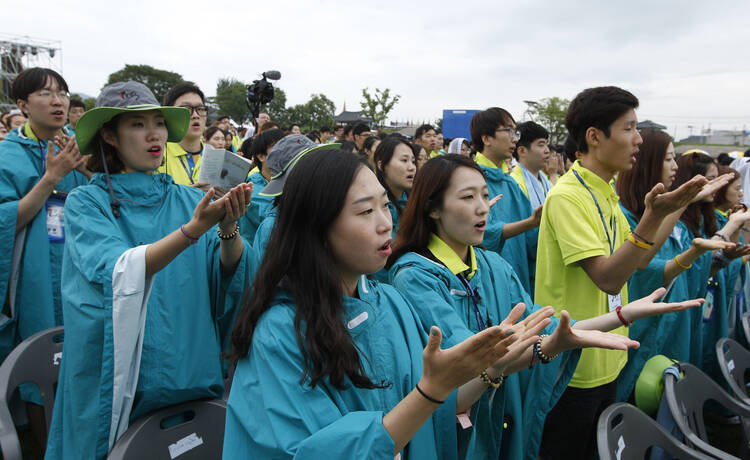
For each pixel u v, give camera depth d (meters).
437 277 1.70
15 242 2.85
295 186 1.12
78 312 1.74
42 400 2.30
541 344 1.35
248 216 3.43
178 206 2.08
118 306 1.63
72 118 5.34
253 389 1.05
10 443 1.77
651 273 2.69
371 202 1.12
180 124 2.11
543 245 2.31
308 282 1.10
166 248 1.63
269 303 1.14
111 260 1.66
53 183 2.78
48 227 2.99
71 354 1.77
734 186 3.77
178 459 1.80
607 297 2.28
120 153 1.96
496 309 1.87
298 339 1.06
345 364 1.06
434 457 1.29
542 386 1.84
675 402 2.19
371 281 1.43
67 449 1.83
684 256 2.56
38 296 2.91
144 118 1.92
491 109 3.78
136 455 1.68
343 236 1.11
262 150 3.76
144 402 1.82
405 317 1.37
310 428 0.98
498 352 0.93
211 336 2.00
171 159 3.79
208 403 1.93
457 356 0.93
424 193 1.79
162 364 1.83
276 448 0.97
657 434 1.97
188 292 1.94
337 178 1.10
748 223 4.00
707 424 3.63
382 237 1.13
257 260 2.16
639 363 2.72
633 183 2.84
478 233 1.76
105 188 1.92
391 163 3.25
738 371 2.88
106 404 1.70
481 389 1.32
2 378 1.93
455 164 1.77
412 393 0.98
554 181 6.34
